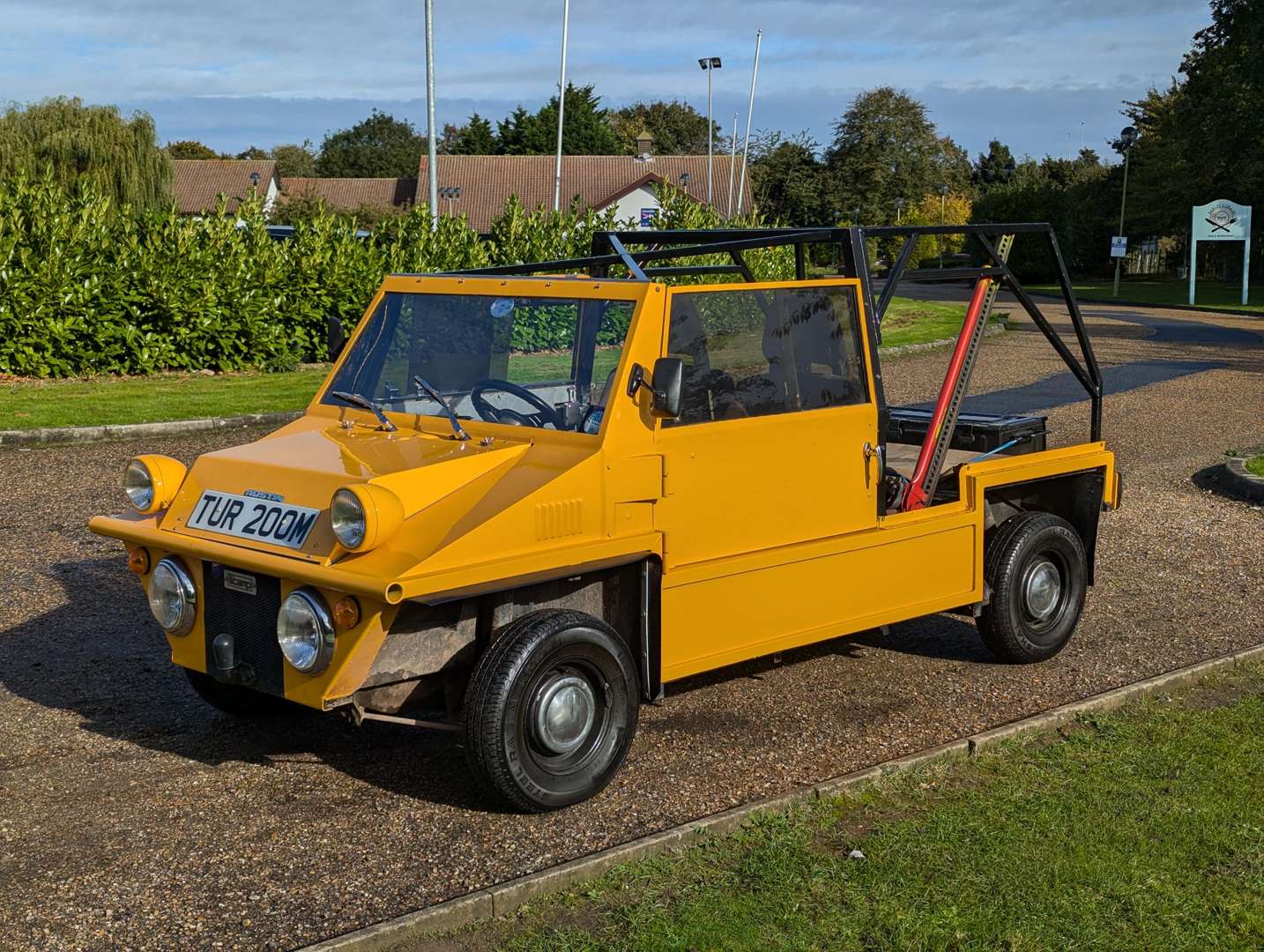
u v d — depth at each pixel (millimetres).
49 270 17375
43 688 6184
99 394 16203
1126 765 5254
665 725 5754
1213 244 65000
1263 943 3900
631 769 5242
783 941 3883
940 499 6496
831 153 98312
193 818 4758
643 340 4910
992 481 6344
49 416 14297
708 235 6246
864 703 6051
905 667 6602
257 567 4594
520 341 5199
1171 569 8617
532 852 4488
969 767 5246
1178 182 64250
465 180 70125
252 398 16047
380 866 4379
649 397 4930
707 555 5227
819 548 5570
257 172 74000
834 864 4371
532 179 69688
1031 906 4094
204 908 4086
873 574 5832
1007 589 6426
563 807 4805
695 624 5184
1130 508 10555
